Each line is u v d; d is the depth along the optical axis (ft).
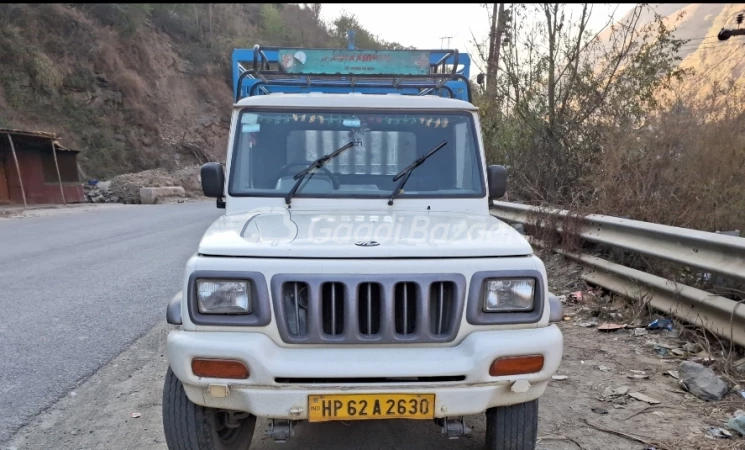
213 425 9.70
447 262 8.80
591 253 22.82
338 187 12.57
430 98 13.20
